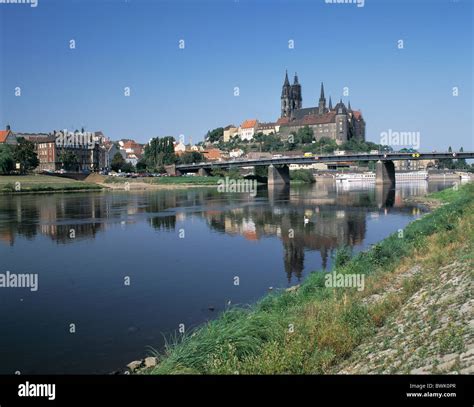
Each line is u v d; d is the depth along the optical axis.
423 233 40.78
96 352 22.33
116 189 166.75
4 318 27.56
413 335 16.64
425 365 13.95
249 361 16.62
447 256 28.34
